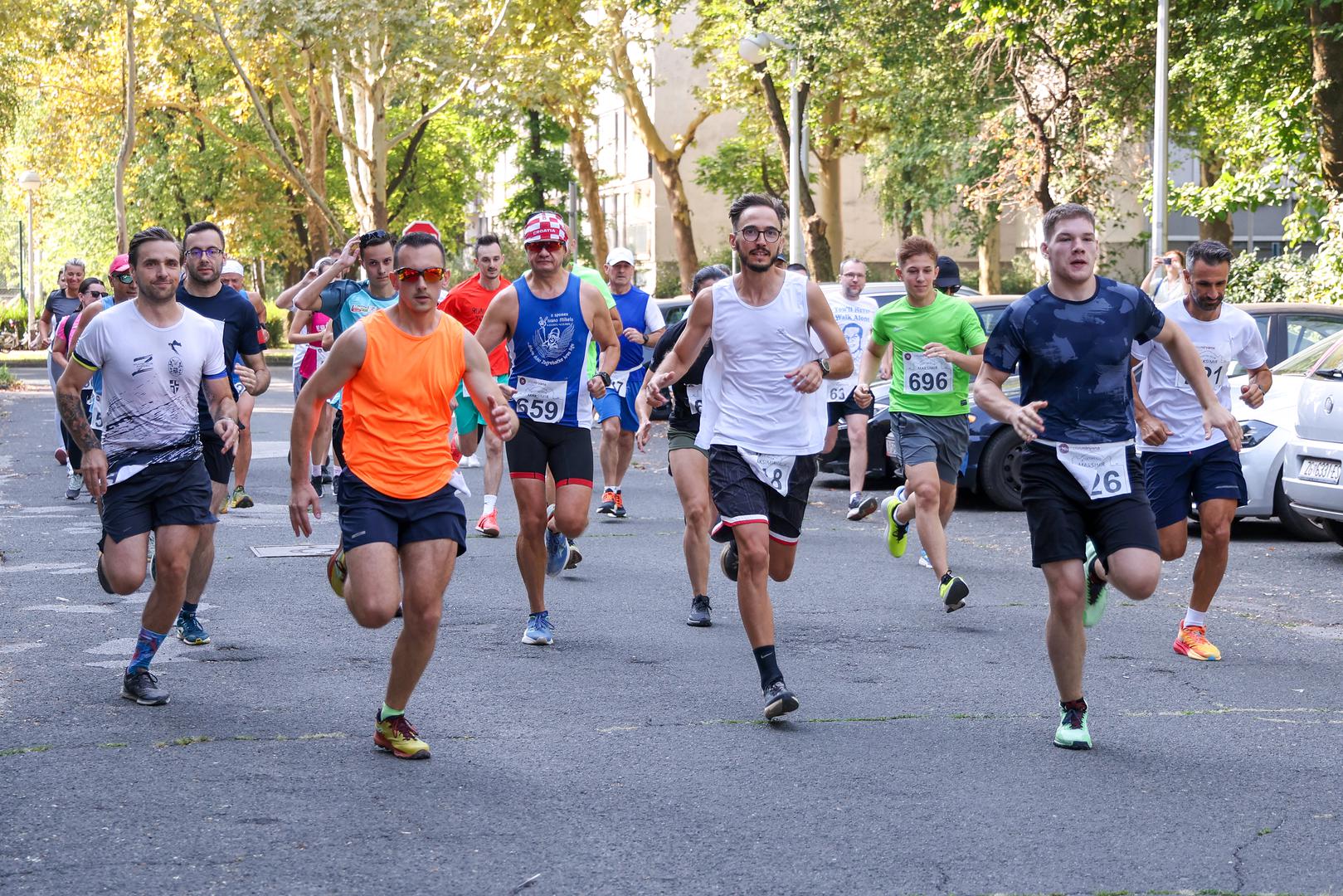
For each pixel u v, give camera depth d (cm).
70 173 6888
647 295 2120
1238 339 1289
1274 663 1231
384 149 5638
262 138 7962
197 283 1322
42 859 739
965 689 1124
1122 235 8444
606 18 5969
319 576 1617
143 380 1045
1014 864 744
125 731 984
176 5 5388
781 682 1014
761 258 1044
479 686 1123
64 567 1673
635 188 10050
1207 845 773
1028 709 1064
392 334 911
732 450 1051
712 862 745
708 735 989
